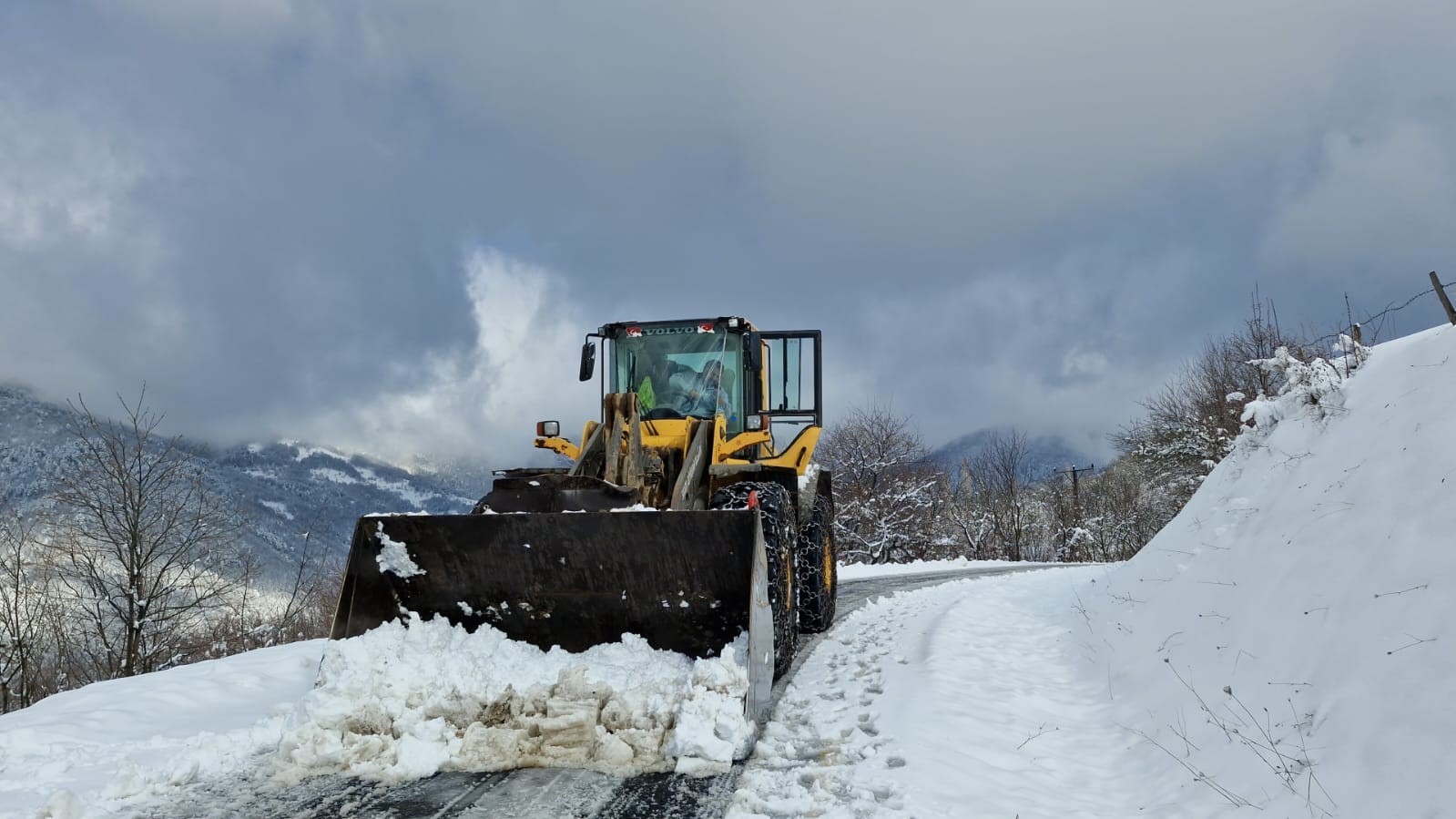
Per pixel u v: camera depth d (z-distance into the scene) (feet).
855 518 78.79
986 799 11.27
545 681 13.93
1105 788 12.39
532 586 14.97
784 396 23.90
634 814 10.96
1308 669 12.20
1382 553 12.67
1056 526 84.99
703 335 22.82
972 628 23.88
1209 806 10.87
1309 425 18.84
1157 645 16.94
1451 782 8.59
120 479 41.93
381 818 10.95
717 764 12.43
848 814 10.62
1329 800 9.66
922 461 85.87
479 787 12.03
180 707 16.16
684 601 14.57
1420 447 13.87
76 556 41.70
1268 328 57.62
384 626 15.05
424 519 14.99
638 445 18.80
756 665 13.75
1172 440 71.82
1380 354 18.83
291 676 19.01
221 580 44.50
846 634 23.97
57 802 10.75
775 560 16.46
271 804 11.50
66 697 16.58
